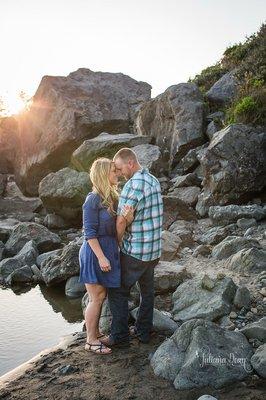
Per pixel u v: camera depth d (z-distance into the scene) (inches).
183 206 410.0
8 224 552.4
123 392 164.7
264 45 664.4
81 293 312.2
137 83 911.7
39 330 255.0
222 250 307.1
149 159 557.3
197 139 556.4
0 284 340.5
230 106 582.6
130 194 181.6
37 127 765.9
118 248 191.2
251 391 161.3
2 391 171.0
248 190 420.2
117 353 193.2
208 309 218.2
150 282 196.4
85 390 167.0
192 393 162.2
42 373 182.4
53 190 525.0
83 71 874.1
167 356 177.5
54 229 532.4
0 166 900.6
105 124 748.6
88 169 607.5
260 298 235.5
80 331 243.4
